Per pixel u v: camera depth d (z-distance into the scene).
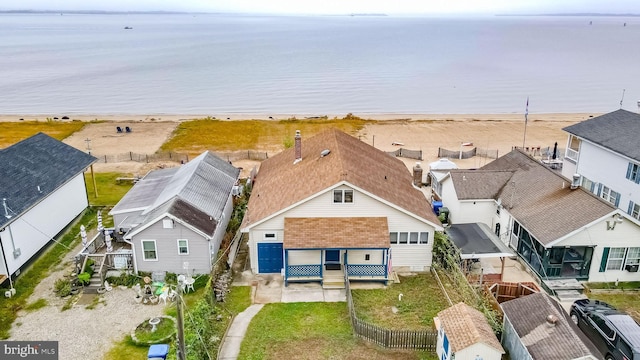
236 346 23.00
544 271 28.44
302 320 25.19
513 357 21.31
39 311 26.23
